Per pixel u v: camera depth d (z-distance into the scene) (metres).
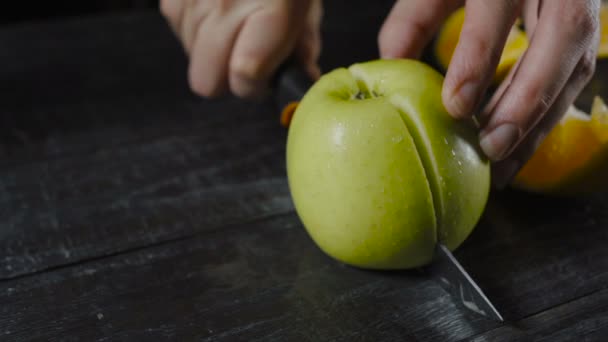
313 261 0.48
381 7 0.84
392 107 0.44
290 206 0.52
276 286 0.46
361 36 0.75
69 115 0.62
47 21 0.81
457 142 0.44
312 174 0.45
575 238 0.49
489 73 0.44
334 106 0.45
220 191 0.54
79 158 0.57
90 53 0.73
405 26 0.51
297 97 0.53
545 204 0.52
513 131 0.44
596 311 0.44
